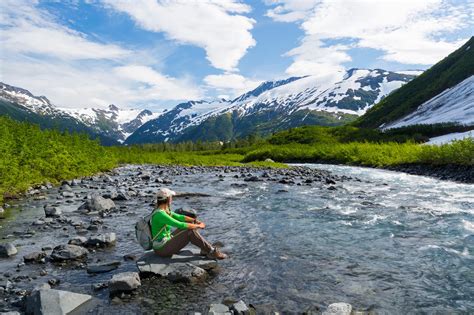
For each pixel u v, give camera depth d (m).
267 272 8.49
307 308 6.67
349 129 118.06
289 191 21.11
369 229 12.19
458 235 11.23
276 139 125.00
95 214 14.95
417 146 43.91
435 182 26.08
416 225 12.57
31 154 24.03
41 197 18.77
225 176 31.11
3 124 27.56
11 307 6.75
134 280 7.60
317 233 11.79
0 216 14.49
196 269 8.31
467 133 79.06
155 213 9.13
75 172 29.00
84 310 6.62
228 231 12.16
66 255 9.44
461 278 8.00
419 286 7.64
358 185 24.20
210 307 6.48
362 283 7.82
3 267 8.93
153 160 60.88
